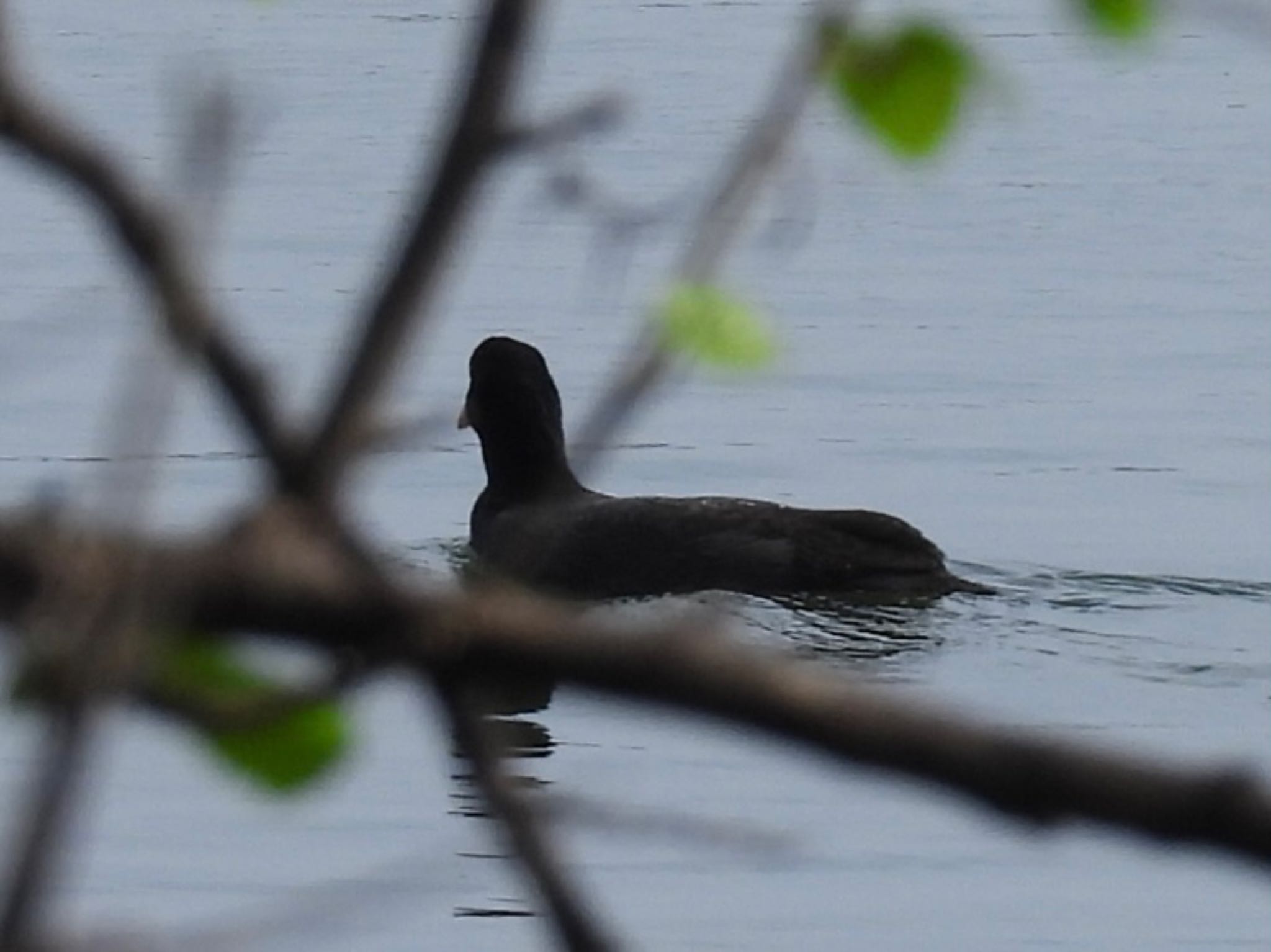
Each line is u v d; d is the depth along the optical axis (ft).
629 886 41.55
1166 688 52.42
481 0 10.16
